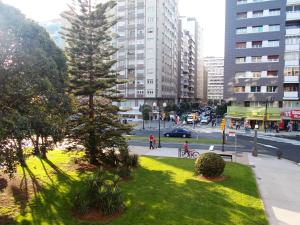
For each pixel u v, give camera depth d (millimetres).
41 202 14633
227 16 57094
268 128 55219
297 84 54156
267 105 55219
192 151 28359
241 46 56625
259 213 13594
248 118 55406
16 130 12094
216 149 33531
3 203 14367
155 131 53125
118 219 12641
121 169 19516
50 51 17219
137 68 77500
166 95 88000
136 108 77688
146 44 76125
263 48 55094
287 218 13305
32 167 21688
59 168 21688
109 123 22594
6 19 14133
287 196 16391
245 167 23406
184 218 12828
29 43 14828
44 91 14820
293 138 44594
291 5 53375
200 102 163750
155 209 13797
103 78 23250
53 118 15625
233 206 14359
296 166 24672
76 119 21828
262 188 17812
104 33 22375
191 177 19734
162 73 82750
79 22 22094
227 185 17906
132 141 38875
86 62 22141
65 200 14930
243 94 56656
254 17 55500
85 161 23797
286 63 54094
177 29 104188
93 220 12555
